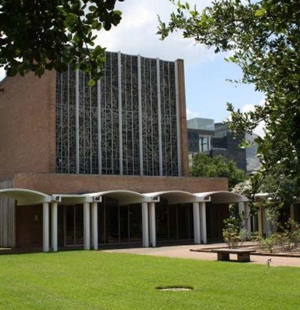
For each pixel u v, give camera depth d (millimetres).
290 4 3344
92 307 10680
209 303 11062
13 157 42188
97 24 4574
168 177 38531
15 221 33438
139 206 37219
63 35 4527
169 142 42125
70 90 38094
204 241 35000
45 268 18953
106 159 38938
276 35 3762
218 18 4059
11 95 43312
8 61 4637
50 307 10711
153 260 21828
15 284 14438
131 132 40344
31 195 29891
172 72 43156
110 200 35750
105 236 35406
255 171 3873
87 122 38562
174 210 39094
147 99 41500
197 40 4211
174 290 13156
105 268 18672
